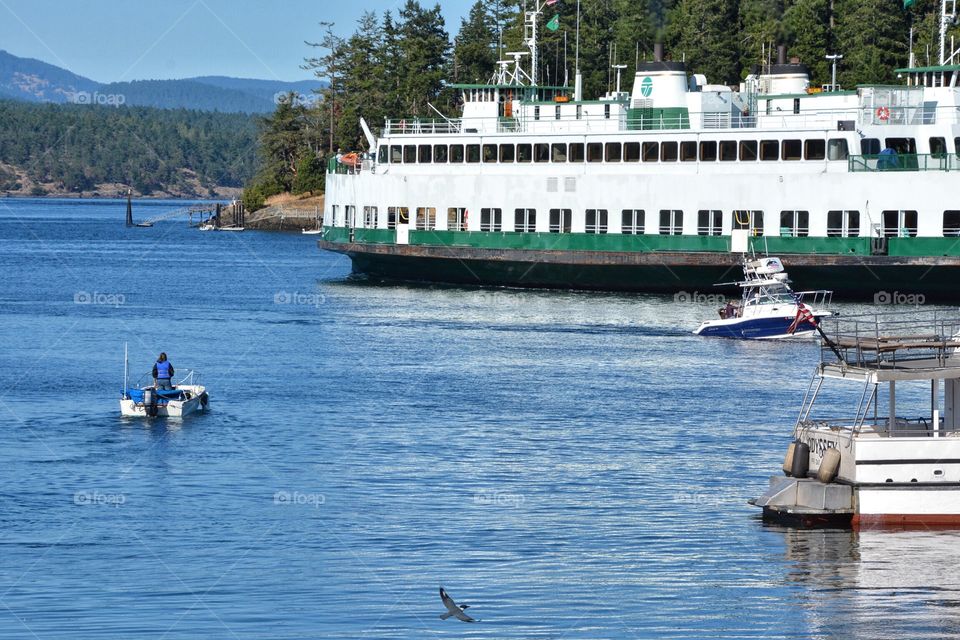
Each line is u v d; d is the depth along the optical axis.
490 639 73.31
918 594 78.56
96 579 81.94
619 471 107.31
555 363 163.88
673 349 176.38
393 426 124.94
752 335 186.00
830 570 82.44
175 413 129.50
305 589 80.25
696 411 132.88
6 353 174.50
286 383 149.38
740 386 147.88
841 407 135.25
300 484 103.44
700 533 90.12
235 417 129.75
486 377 153.50
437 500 98.94
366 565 84.31
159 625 74.75
